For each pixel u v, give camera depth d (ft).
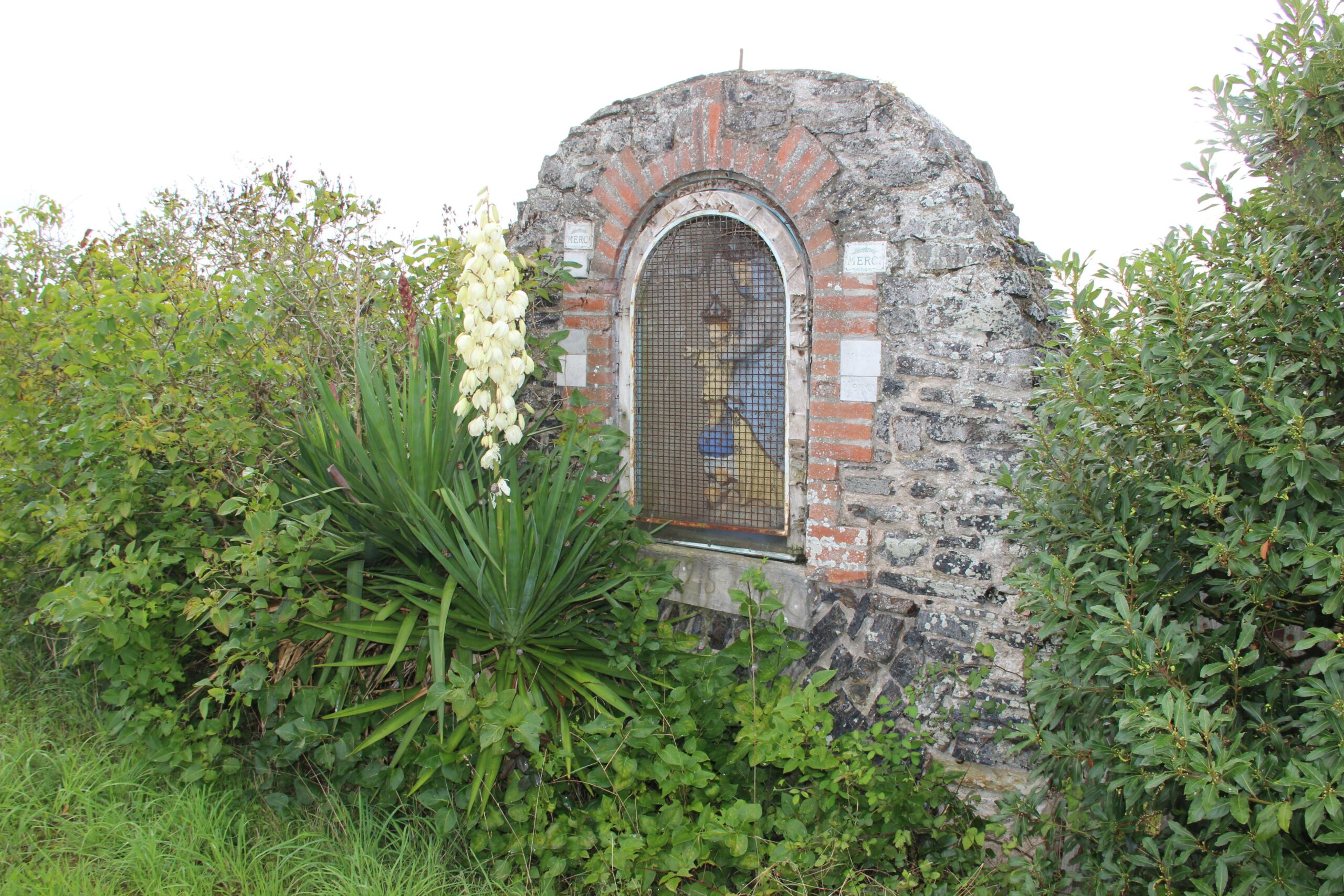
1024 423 11.41
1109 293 8.63
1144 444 8.29
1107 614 7.53
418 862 9.80
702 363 14.66
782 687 11.31
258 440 11.86
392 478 11.18
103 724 12.07
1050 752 8.71
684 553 14.64
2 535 12.55
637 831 9.98
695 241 14.55
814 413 13.17
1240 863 7.12
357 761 10.61
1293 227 7.23
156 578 11.18
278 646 11.26
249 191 15.92
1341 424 7.45
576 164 15.37
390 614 10.82
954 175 11.94
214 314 13.12
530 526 10.81
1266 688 7.55
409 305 12.72
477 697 10.33
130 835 9.86
